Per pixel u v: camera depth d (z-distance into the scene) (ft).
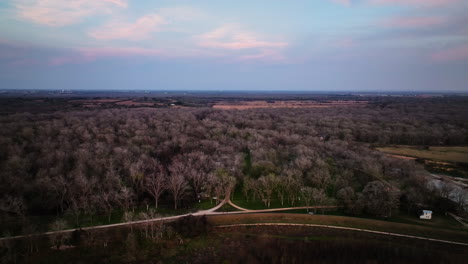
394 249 265.54
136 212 308.19
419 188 337.11
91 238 255.09
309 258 255.29
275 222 303.07
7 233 248.73
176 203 329.93
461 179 409.28
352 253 261.44
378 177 376.89
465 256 253.44
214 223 299.17
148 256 250.37
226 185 349.00
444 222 298.35
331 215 312.91
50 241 248.52
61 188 304.50
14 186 305.94
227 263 248.93
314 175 362.53
